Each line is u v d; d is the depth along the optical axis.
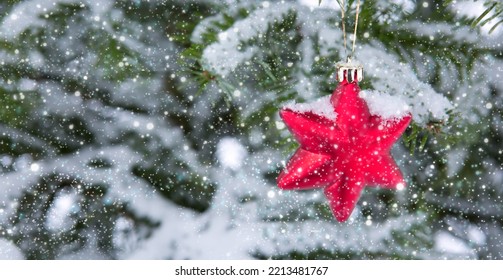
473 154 0.67
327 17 0.63
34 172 0.70
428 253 0.69
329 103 0.57
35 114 0.69
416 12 0.63
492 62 0.63
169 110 0.71
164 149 0.71
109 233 0.71
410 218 0.69
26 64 0.67
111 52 0.65
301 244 0.70
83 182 0.71
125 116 0.71
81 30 0.67
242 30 0.61
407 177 0.69
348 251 0.69
